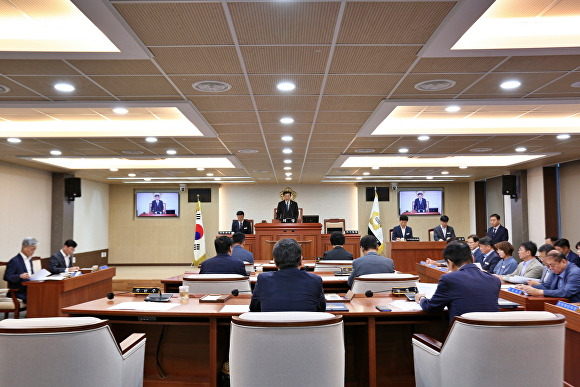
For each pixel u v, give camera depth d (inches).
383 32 140.8
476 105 231.8
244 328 87.7
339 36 143.8
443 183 656.4
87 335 91.4
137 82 190.9
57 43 154.8
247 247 416.5
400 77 186.1
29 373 88.5
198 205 625.3
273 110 239.8
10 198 425.4
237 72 178.7
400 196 653.9
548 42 152.8
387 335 147.6
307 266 261.0
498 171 522.0
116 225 652.1
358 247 418.6
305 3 122.0
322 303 117.4
